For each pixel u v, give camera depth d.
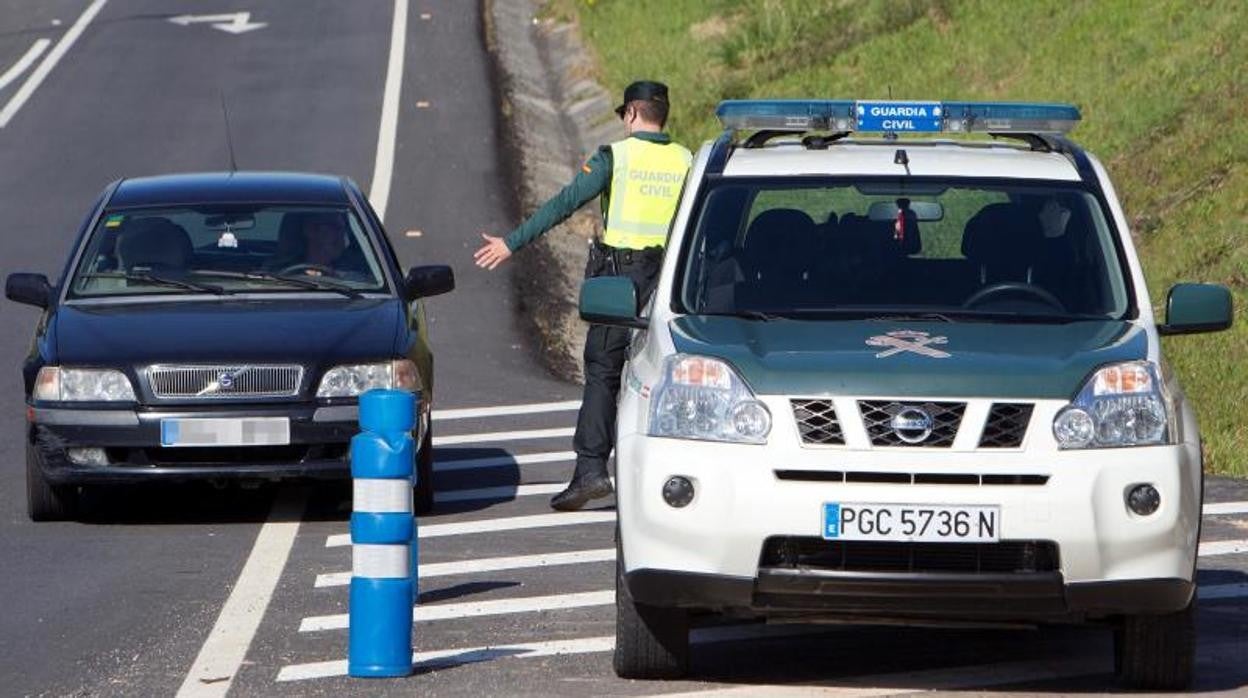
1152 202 73.75
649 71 118.44
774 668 31.70
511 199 96.00
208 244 47.56
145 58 134.25
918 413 28.39
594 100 118.00
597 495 43.66
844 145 35.78
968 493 28.06
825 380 28.69
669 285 32.81
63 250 86.06
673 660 30.48
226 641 33.66
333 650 33.00
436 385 63.44
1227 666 31.91
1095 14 97.00
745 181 34.00
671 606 29.03
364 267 47.38
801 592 28.23
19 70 131.75
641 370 30.83
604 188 43.16
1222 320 32.00
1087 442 28.45
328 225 48.19
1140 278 32.53
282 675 31.33
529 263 83.88
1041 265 32.75
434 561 40.56
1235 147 74.19
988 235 33.16
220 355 42.94
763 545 28.22
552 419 58.28
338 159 104.81
